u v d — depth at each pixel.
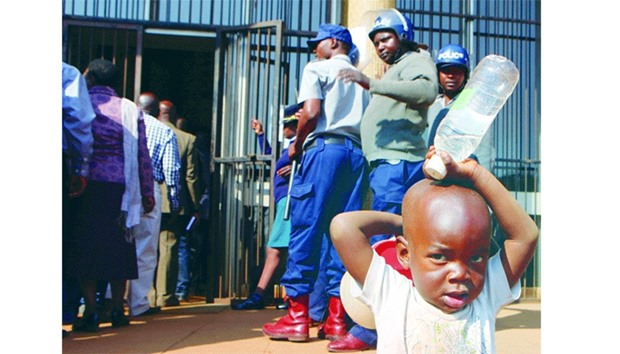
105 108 4.16
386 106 3.43
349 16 4.85
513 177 6.16
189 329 4.11
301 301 3.60
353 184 3.64
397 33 3.43
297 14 6.16
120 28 5.91
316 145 3.55
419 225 2.34
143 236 4.85
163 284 5.39
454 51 3.55
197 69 8.27
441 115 3.48
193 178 5.59
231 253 5.87
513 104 6.19
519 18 6.25
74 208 4.02
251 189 5.78
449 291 2.30
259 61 5.72
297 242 3.54
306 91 3.55
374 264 2.46
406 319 2.39
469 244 2.29
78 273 3.94
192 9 6.22
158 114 5.86
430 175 2.40
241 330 4.05
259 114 5.80
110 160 4.10
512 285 2.45
